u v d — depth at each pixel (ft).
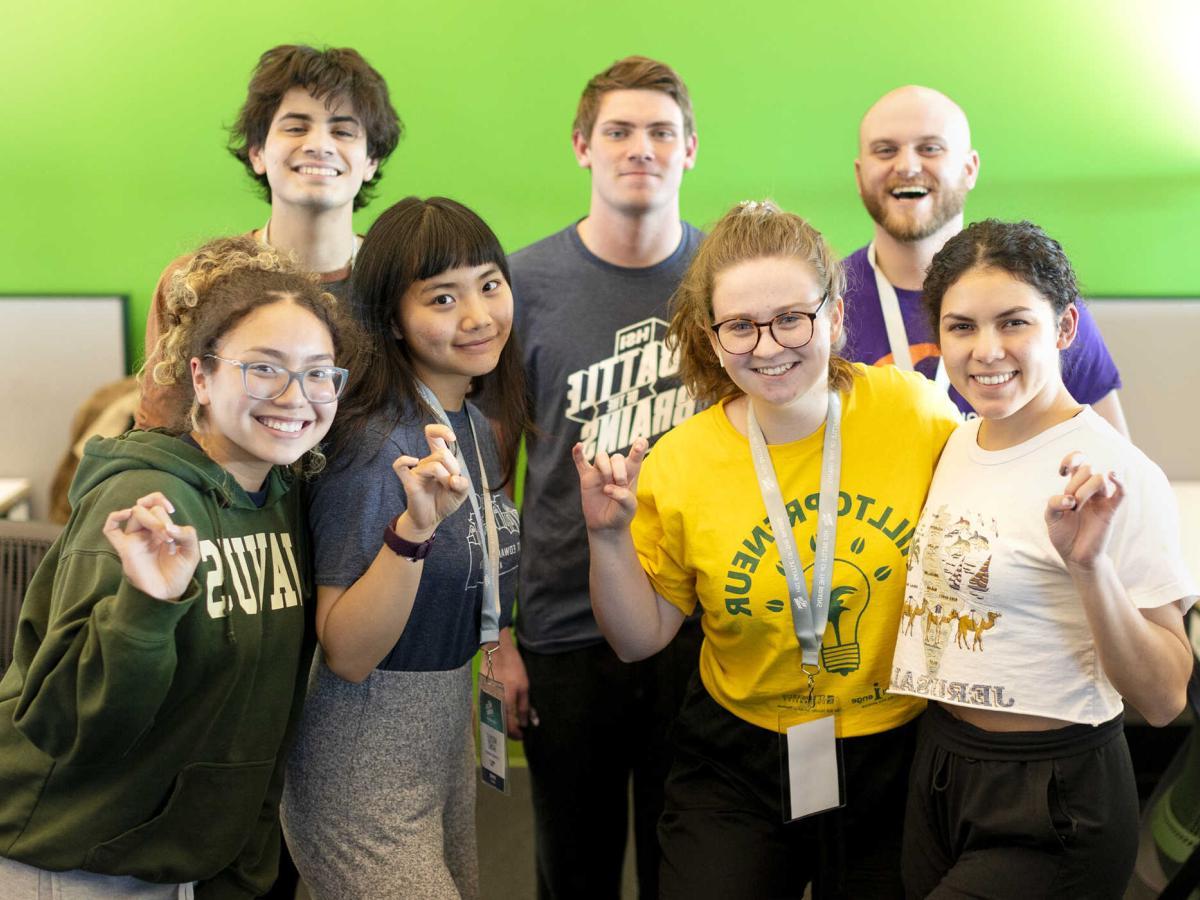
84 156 11.30
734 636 6.09
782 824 6.21
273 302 5.11
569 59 11.17
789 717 6.11
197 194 11.35
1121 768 5.38
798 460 5.99
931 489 5.88
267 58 7.83
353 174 7.88
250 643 5.08
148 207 11.37
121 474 4.95
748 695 6.16
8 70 11.16
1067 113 11.21
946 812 5.62
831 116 11.22
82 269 11.46
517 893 9.51
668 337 6.64
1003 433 5.64
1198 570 8.64
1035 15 11.05
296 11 11.09
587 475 5.74
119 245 11.43
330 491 5.61
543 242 8.36
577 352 7.98
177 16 11.08
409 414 5.92
